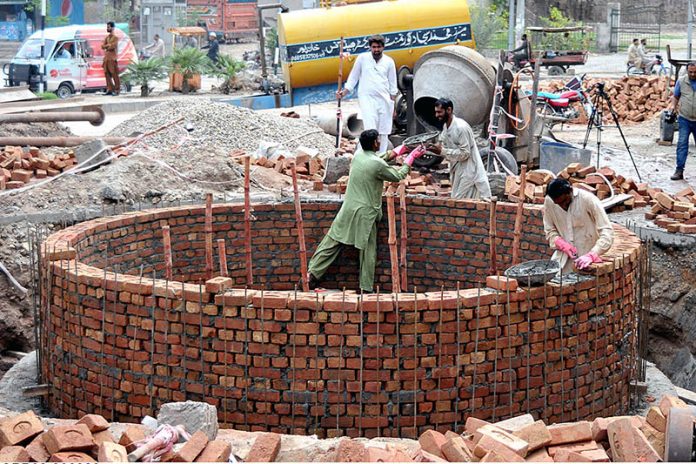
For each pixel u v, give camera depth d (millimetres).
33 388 8680
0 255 12453
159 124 18156
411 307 7605
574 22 52219
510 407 7973
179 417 6766
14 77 32031
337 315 7602
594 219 8648
